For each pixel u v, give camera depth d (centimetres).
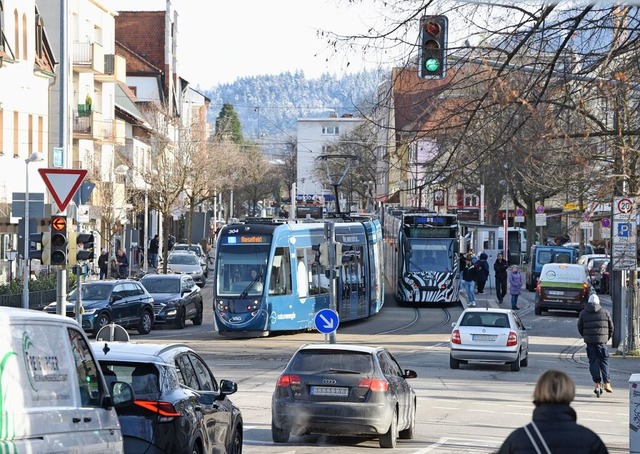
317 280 5900
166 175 9962
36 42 7806
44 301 5847
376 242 7038
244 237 5603
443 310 7506
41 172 3378
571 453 1052
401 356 4806
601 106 2230
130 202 10381
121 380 1736
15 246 7244
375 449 2486
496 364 4609
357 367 2477
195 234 11181
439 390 3691
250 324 5475
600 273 9094
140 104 12950
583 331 3650
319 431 2477
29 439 1165
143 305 5706
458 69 2047
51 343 1258
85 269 7100
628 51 2017
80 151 9206
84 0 9338
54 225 3353
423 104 2095
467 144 2108
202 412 1836
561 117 2094
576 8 1927
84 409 1321
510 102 1955
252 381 3766
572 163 2316
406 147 2247
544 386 1088
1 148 6994
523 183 5191
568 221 12638
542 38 1986
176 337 5562
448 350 5075
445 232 7644
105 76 9825
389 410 2453
